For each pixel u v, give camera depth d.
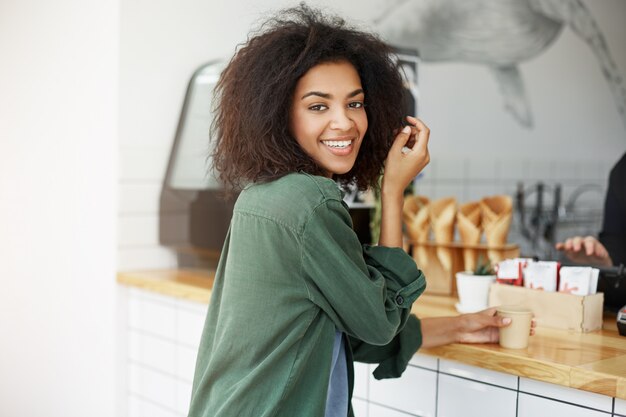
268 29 1.25
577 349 1.40
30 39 2.89
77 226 2.70
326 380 1.16
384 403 1.71
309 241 1.09
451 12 3.70
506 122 4.02
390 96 1.30
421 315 1.73
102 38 2.57
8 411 2.99
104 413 2.61
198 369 1.26
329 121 1.18
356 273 1.11
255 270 1.13
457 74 3.75
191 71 2.68
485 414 1.49
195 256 2.63
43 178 2.84
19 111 2.95
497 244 1.94
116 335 2.57
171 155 2.63
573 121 4.42
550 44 4.22
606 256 1.85
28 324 2.91
